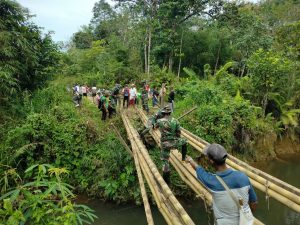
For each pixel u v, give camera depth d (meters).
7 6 12.20
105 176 9.92
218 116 11.91
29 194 2.84
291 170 13.58
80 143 10.79
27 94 12.34
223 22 27.06
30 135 10.28
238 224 2.47
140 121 12.11
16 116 11.65
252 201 2.60
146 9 26.94
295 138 17.52
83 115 12.54
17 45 12.11
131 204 9.27
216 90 13.83
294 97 17.88
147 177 5.73
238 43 23.62
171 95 13.17
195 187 4.92
